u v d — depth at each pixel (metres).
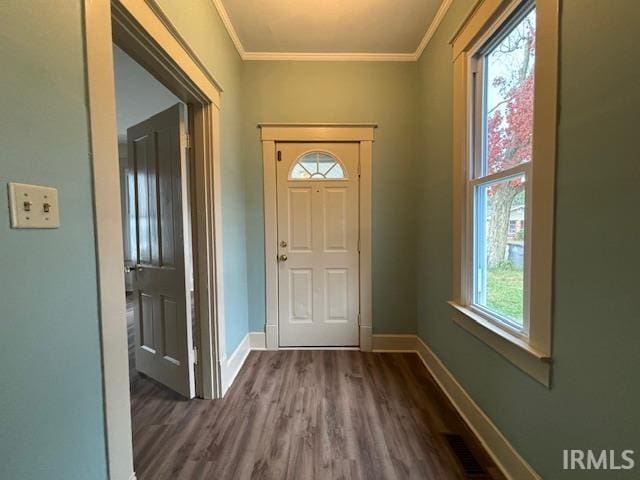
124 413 1.10
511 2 1.38
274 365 2.52
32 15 0.77
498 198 1.59
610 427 0.90
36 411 0.78
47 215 0.81
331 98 2.72
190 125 1.99
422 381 2.26
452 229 2.01
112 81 1.04
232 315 2.36
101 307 0.99
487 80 1.71
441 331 2.21
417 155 2.70
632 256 0.83
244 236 2.74
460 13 1.87
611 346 0.89
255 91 2.71
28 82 0.76
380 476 1.39
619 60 0.85
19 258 0.74
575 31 0.99
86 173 0.94
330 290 2.84
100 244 0.99
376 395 2.06
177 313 2.05
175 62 1.47
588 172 0.95
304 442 1.61
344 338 2.86
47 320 0.81
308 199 2.80
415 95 2.71
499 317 1.55
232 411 1.89
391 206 2.77
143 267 2.29
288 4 2.08
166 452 1.54
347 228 2.81
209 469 1.44
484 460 1.48
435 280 2.32
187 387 2.02
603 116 0.90
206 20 1.87
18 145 0.74
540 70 1.14
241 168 2.67
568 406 1.04
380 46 2.58
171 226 2.04
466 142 1.83
